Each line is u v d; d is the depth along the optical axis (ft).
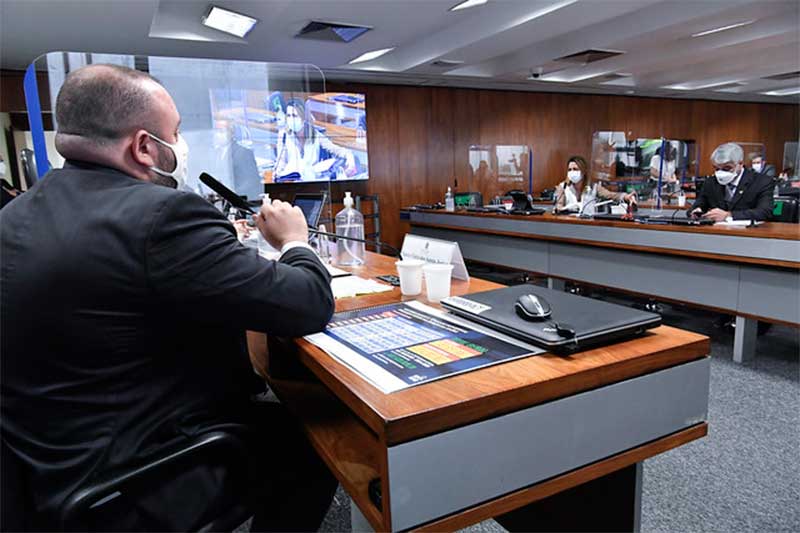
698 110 30.22
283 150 11.62
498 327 2.99
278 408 3.73
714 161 12.65
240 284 2.52
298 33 14.57
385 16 13.47
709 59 19.84
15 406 2.42
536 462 2.37
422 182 23.34
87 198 2.52
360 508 2.43
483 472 2.23
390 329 3.17
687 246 9.62
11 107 15.93
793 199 13.85
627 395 2.60
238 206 4.37
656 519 4.93
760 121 32.58
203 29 14.26
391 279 4.83
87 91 2.68
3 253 2.42
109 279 2.36
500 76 21.40
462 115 23.93
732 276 9.07
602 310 3.09
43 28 11.94
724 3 13.39
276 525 3.39
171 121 3.00
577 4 12.99
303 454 3.43
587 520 3.36
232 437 2.79
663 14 15.02
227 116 10.22
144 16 11.49
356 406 2.26
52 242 2.39
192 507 2.68
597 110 27.09
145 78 2.91
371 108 21.95
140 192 2.51
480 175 24.39
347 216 6.09
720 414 7.16
